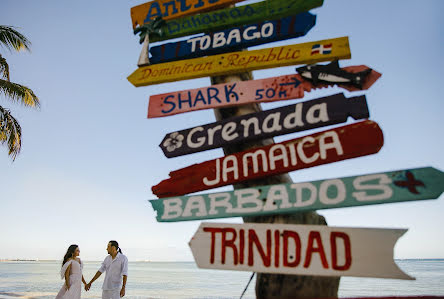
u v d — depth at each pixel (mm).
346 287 24594
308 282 2043
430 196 1792
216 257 2102
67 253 4965
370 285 26516
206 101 2561
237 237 2111
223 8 2906
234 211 2135
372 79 2246
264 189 2131
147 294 18484
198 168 2400
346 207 1926
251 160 2279
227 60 2646
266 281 2117
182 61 2775
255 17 2738
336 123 2215
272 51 2557
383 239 1869
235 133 2387
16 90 8711
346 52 2365
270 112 2359
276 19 2705
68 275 4699
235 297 17578
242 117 2416
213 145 2412
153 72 2807
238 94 2504
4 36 8734
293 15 2650
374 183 1921
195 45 2832
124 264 4945
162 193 2426
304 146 2180
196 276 44594
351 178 1978
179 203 2289
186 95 2641
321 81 2344
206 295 18578
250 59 2588
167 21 2992
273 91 2439
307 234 1999
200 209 2221
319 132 2180
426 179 1833
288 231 2039
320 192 2006
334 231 1964
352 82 2240
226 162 2340
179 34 2934
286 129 2271
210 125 2484
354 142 2066
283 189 2090
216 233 2158
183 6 2963
